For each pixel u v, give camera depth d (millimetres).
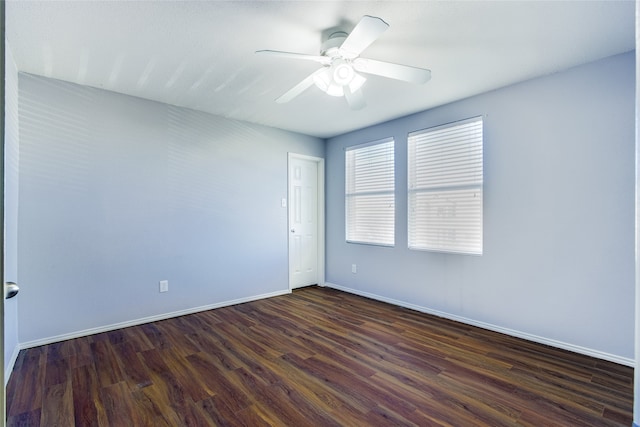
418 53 2287
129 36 2080
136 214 3125
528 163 2723
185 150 3434
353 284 4355
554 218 2588
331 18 1904
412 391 1959
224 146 3736
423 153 3523
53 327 2688
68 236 2764
